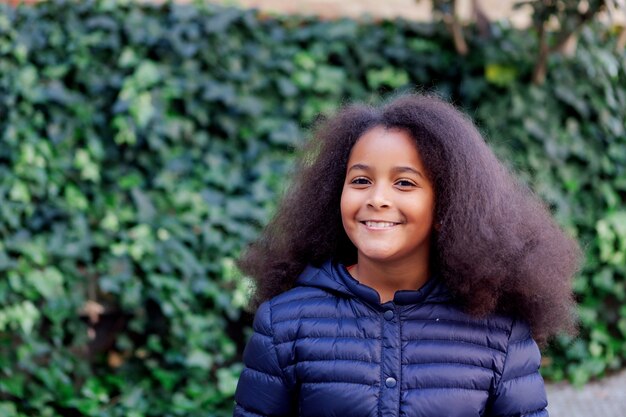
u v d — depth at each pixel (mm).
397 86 4027
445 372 1732
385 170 1729
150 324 3635
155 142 3713
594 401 3760
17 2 3730
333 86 3977
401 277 1818
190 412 3510
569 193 3990
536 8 3857
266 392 1813
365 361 1747
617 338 4141
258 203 3793
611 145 4062
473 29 4156
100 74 3713
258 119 3908
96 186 3674
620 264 4043
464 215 1746
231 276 3629
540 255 1836
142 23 3758
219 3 4008
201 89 3803
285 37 3998
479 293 1760
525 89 4000
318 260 1970
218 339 3676
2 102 3592
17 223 3521
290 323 1816
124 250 3584
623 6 4172
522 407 1777
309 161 1997
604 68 4066
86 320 3693
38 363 3555
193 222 3705
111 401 3578
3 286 3465
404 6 4766
